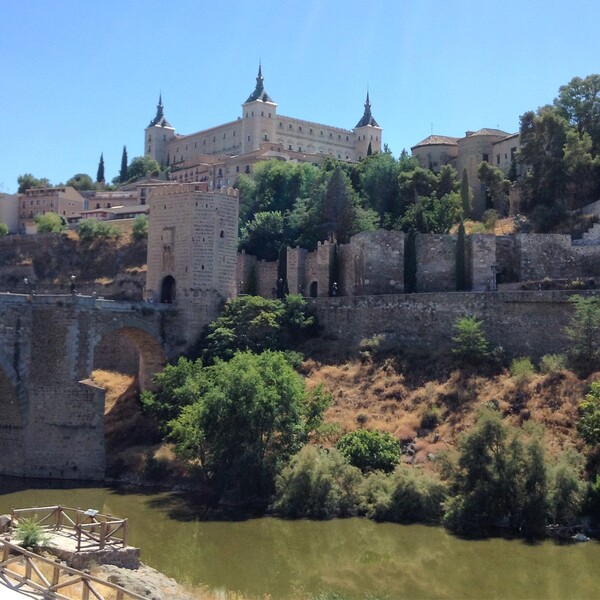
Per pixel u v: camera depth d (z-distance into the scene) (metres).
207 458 64.81
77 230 140.62
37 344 72.31
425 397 68.12
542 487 52.03
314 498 56.69
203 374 72.62
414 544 49.97
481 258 86.38
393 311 80.12
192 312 84.25
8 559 33.78
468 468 53.47
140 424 76.38
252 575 44.50
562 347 70.00
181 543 50.31
